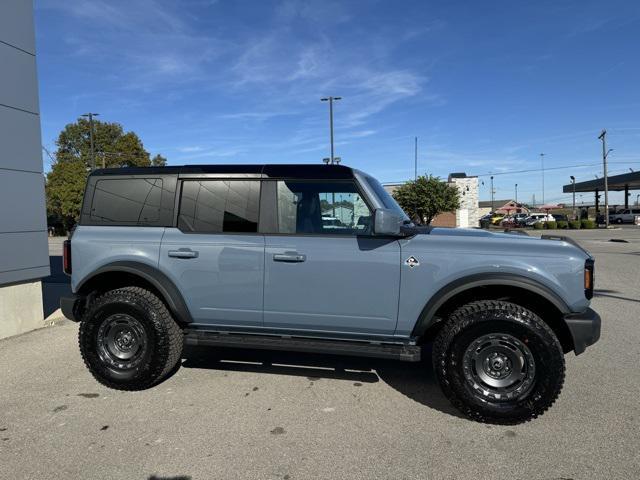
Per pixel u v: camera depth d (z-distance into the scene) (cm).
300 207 421
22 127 644
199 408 395
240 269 417
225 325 434
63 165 4669
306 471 299
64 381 462
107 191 456
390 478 291
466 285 372
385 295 391
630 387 436
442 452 321
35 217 668
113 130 5966
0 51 609
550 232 3794
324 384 448
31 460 316
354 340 404
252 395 422
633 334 620
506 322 353
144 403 406
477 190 5709
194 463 309
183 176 441
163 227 439
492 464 306
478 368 365
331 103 3644
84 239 449
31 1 654
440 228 454
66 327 687
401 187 4234
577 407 393
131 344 436
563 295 364
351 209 412
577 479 289
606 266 1364
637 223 5206
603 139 4650
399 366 499
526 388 355
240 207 428
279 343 411
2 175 615
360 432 351
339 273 398
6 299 630
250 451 324
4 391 437
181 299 429
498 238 386
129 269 432
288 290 409
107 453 323
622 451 321
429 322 383
